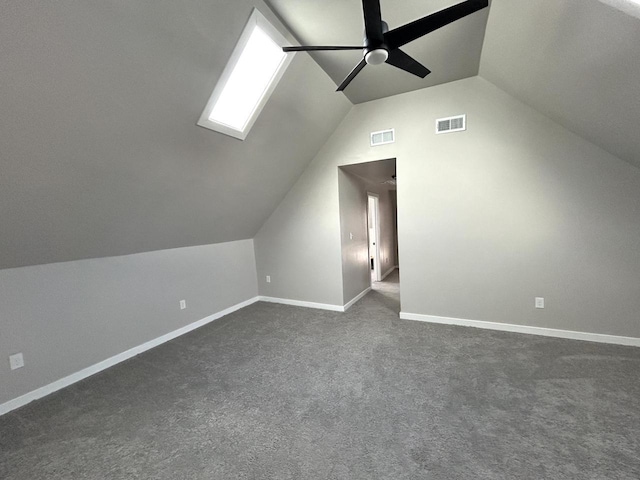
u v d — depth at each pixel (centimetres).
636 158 246
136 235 291
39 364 238
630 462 149
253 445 171
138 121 205
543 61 216
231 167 313
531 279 303
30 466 162
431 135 335
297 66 267
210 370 263
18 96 148
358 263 474
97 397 230
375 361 265
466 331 321
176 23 175
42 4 129
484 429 176
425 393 214
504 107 302
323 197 411
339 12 213
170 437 181
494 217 314
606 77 184
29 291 234
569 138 278
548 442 164
